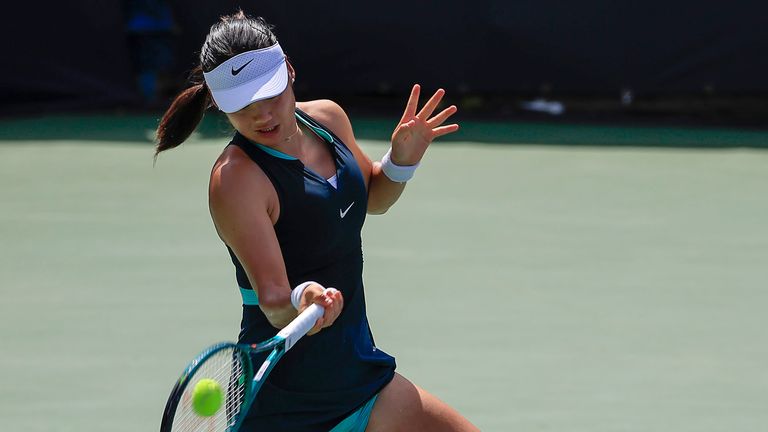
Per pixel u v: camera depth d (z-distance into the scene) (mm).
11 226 28969
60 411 17625
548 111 44969
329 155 11727
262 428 11766
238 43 10766
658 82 41938
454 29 42562
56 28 44750
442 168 35750
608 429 16969
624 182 33938
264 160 11125
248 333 11758
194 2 44281
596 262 25656
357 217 11766
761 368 19453
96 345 20469
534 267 25250
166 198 31938
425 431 12047
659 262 25719
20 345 20484
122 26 44812
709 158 37219
